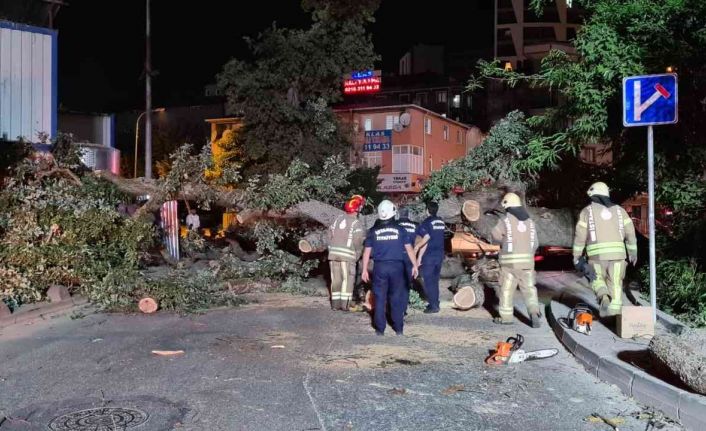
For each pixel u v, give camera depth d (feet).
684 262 35.76
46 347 27.30
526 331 31.37
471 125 175.73
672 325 27.48
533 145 42.98
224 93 99.40
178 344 27.96
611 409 19.86
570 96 40.70
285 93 97.96
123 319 34.06
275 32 95.55
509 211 32.63
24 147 47.60
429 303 36.73
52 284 37.76
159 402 19.86
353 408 19.53
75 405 19.56
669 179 40.11
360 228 37.63
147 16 101.81
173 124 176.24
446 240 51.83
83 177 46.85
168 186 45.11
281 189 45.88
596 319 30.68
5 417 18.44
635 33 39.45
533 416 19.15
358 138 148.15
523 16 223.71
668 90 26.68
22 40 52.90
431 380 22.70
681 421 18.60
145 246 43.27
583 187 46.96
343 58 96.17
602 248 29.14
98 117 74.59
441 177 46.01
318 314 35.99
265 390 21.21
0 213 39.58
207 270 44.29
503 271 32.71
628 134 42.06
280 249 51.62
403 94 181.06
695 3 37.06
